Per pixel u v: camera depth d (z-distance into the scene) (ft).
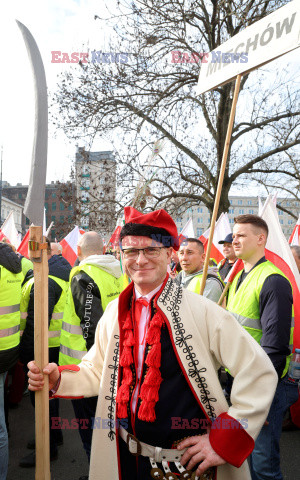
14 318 7.87
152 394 4.11
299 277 8.92
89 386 4.96
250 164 40.11
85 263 8.43
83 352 8.10
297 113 37.70
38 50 4.48
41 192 4.36
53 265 10.77
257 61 5.70
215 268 10.50
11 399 12.77
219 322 4.25
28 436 11.18
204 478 4.06
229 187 40.63
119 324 4.64
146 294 4.56
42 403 4.52
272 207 9.95
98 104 36.47
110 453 4.56
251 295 6.70
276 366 6.00
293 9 5.30
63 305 10.62
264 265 6.91
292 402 6.52
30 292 9.98
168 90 37.60
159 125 37.47
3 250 7.93
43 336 4.54
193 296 4.53
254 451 6.35
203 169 40.55
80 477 8.96
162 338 4.27
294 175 40.93
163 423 4.16
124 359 4.42
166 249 4.57
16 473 9.15
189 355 4.16
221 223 20.36
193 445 4.06
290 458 9.90
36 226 4.42
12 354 7.70
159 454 4.15
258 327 6.62
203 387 4.13
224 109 39.09
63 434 11.36
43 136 4.38
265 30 5.67
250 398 3.93
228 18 37.35
